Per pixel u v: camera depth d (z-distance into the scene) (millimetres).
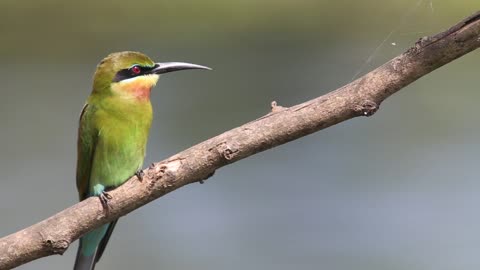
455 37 5047
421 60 5117
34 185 15258
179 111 18422
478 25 5000
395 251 13133
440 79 19188
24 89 19875
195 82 20328
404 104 18266
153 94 19469
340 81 19859
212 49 22281
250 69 20938
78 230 5637
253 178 15508
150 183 5641
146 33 23141
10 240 5484
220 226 13984
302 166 15898
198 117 18188
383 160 15984
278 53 21938
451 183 15008
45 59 21828
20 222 14219
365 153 16281
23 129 17469
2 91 19672
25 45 22625
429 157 15992
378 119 17703
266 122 5363
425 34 13234
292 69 20828
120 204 5676
